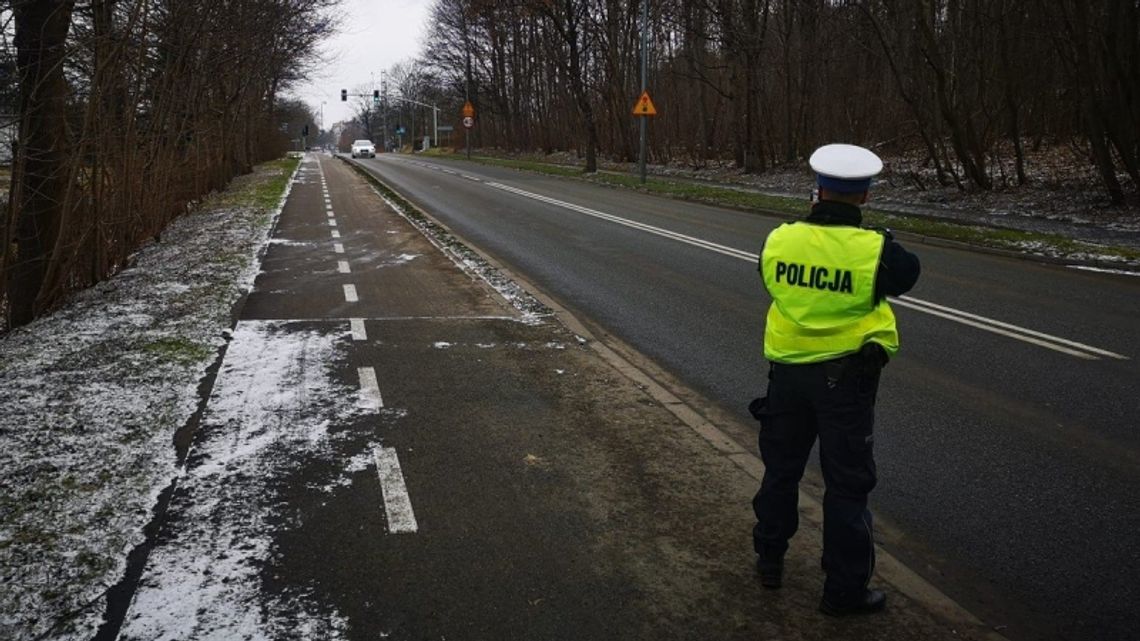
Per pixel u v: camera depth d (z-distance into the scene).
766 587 3.72
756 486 4.77
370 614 3.48
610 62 44.19
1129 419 6.00
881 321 3.43
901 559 4.12
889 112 30.95
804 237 3.50
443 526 4.25
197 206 20.72
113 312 8.79
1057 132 26.31
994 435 5.70
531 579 3.77
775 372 3.66
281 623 3.40
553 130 61.00
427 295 10.08
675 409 6.05
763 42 32.59
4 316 9.01
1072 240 14.14
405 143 123.31
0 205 9.14
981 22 21.20
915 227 15.83
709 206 21.81
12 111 8.68
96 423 5.44
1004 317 9.12
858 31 29.94
